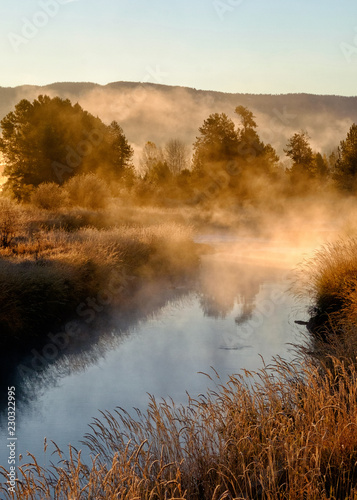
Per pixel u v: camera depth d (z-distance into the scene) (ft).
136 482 14.64
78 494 14.49
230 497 14.16
